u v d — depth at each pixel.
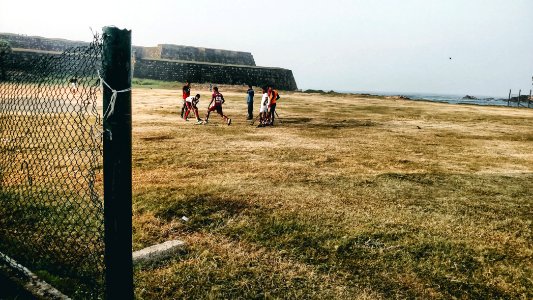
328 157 8.89
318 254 3.88
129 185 2.25
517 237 4.55
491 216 5.25
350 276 3.48
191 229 4.39
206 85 65.31
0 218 4.04
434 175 7.57
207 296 3.06
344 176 7.13
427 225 4.78
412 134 14.25
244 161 8.04
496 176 7.71
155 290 3.10
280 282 3.33
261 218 4.75
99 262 3.08
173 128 12.65
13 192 4.18
